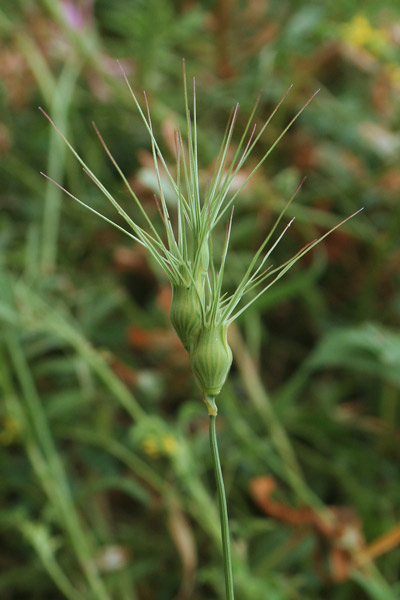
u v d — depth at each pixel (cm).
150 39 36
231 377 34
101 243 35
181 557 30
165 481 30
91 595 27
